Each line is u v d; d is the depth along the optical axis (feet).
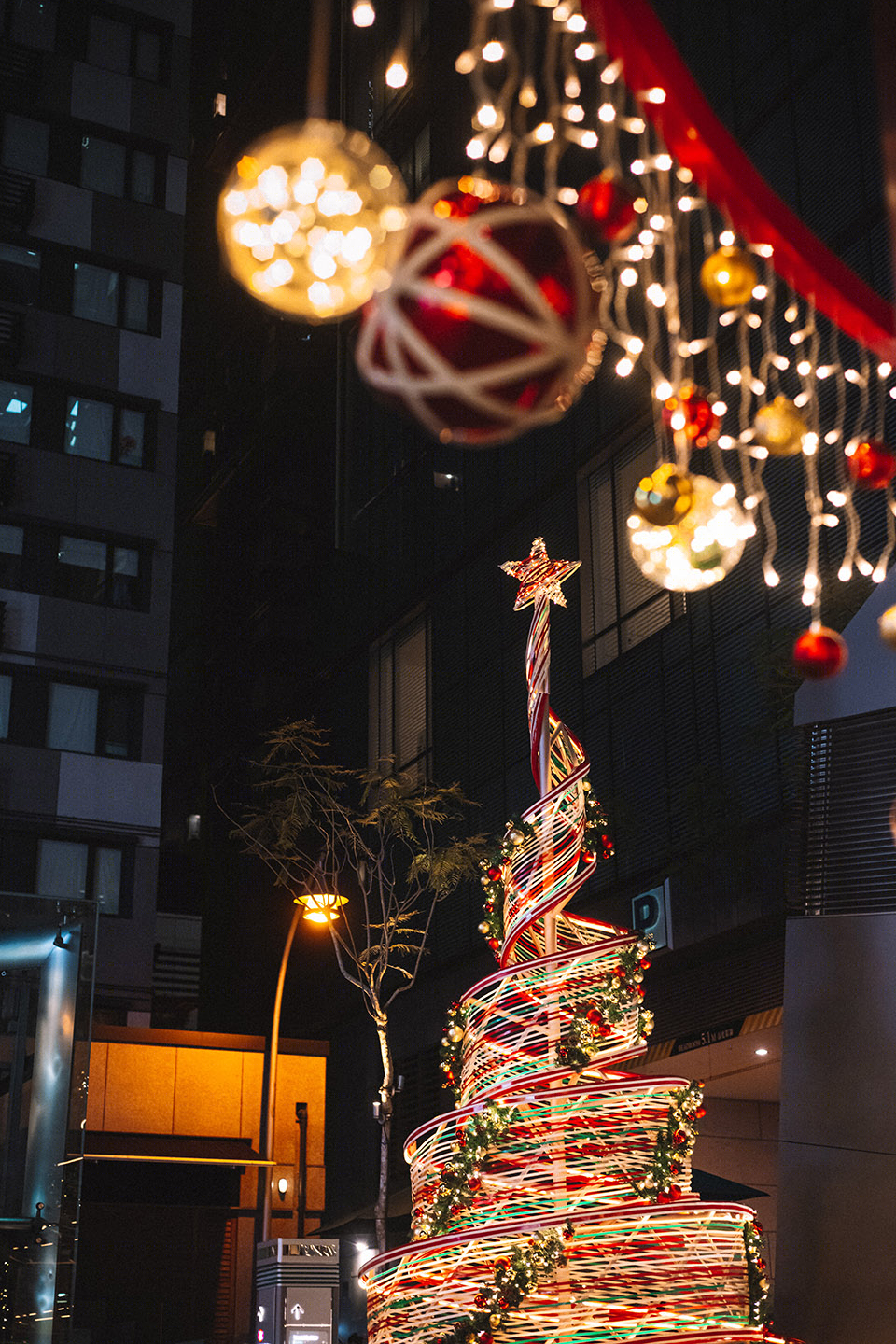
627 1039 34.50
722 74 75.87
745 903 63.46
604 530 81.92
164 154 131.75
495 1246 30.71
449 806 93.25
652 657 75.15
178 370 126.41
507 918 37.27
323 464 140.46
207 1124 98.73
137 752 115.24
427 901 94.89
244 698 137.08
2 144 124.67
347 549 116.47
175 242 129.49
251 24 172.24
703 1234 31.04
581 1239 30.42
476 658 93.91
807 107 68.28
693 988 67.72
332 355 143.95
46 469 118.32
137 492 121.29
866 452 10.78
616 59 8.08
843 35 66.28
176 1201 96.73
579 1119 32.40
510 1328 30.22
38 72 127.54
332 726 114.11
